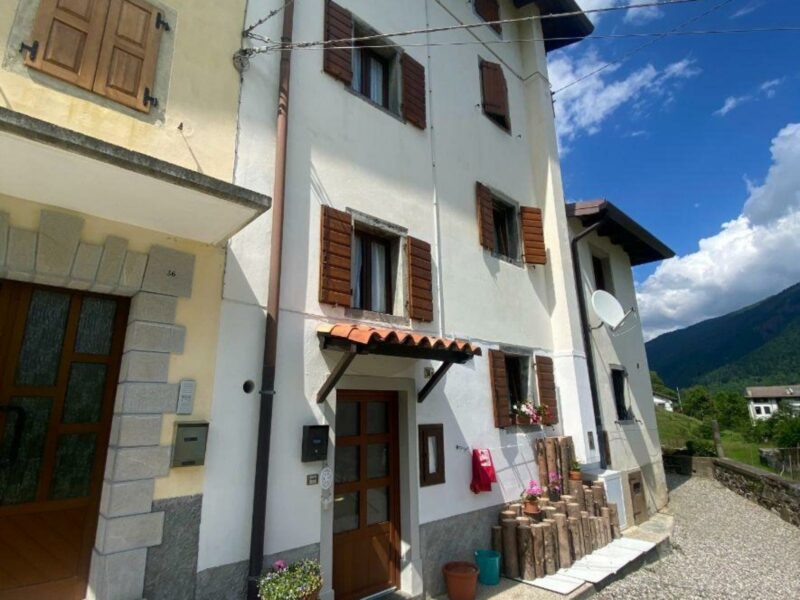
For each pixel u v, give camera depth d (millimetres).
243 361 3773
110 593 2803
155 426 3164
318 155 4930
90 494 3039
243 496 3559
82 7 3049
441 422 5461
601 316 8086
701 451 14875
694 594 5348
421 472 5074
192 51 3545
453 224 6484
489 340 6508
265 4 4723
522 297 7387
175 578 3100
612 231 10305
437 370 5305
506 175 7914
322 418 4238
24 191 2777
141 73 3207
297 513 3873
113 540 2863
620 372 9953
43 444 2934
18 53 2750
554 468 6676
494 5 8938
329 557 4020
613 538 6945
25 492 2834
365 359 4762
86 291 3242
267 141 4406
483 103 7879
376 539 4801
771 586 5680
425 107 6500
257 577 3398
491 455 5988
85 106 2920
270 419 3746
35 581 2783
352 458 4828
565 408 7406
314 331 4410
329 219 4773
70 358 3113
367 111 5648
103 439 3143
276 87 4617
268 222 4223
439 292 5953
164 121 3250
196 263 3611
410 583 4742
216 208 3020
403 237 5645
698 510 9930
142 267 3295
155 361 3252
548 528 5574
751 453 20266
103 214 3098
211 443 3453
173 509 3168
